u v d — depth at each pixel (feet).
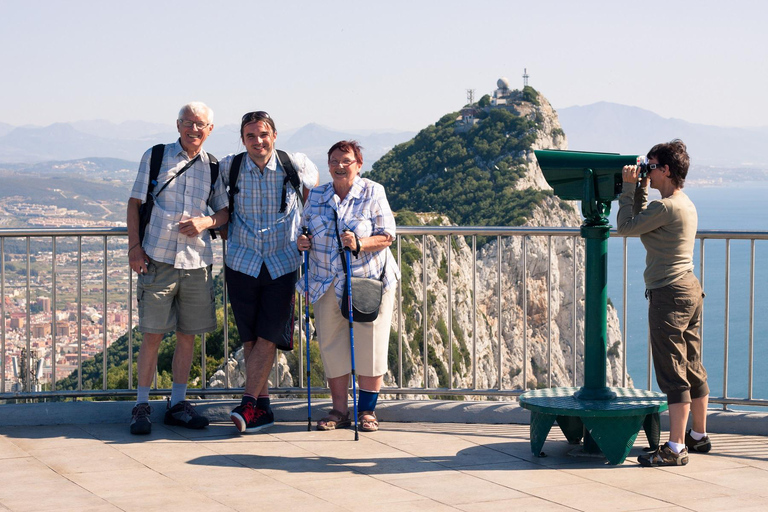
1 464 14.83
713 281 377.50
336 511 12.05
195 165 17.52
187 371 18.24
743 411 17.35
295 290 18.71
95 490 13.17
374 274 17.31
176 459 15.20
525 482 13.66
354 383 16.53
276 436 17.15
